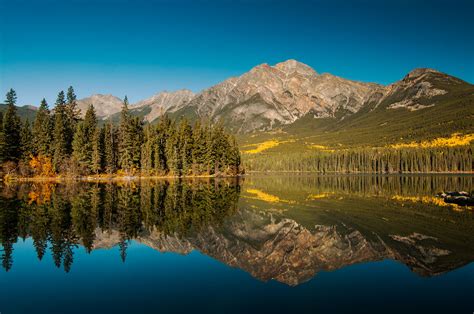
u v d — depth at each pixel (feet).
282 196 193.47
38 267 64.23
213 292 52.90
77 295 51.26
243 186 265.34
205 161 385.50
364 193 214.07
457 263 68.39
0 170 294.25
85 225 100.17
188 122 383.45
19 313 44.91
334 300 50.11
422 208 144.25
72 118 356.59
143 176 345.72
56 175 312.09
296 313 45.19
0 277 58.90
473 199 156.97
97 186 239.50
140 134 367.86
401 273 62.80
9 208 129.39
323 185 289.74
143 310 45.85
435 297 51.24
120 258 70.79
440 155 565.12
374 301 49.78
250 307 47.24
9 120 306.14
